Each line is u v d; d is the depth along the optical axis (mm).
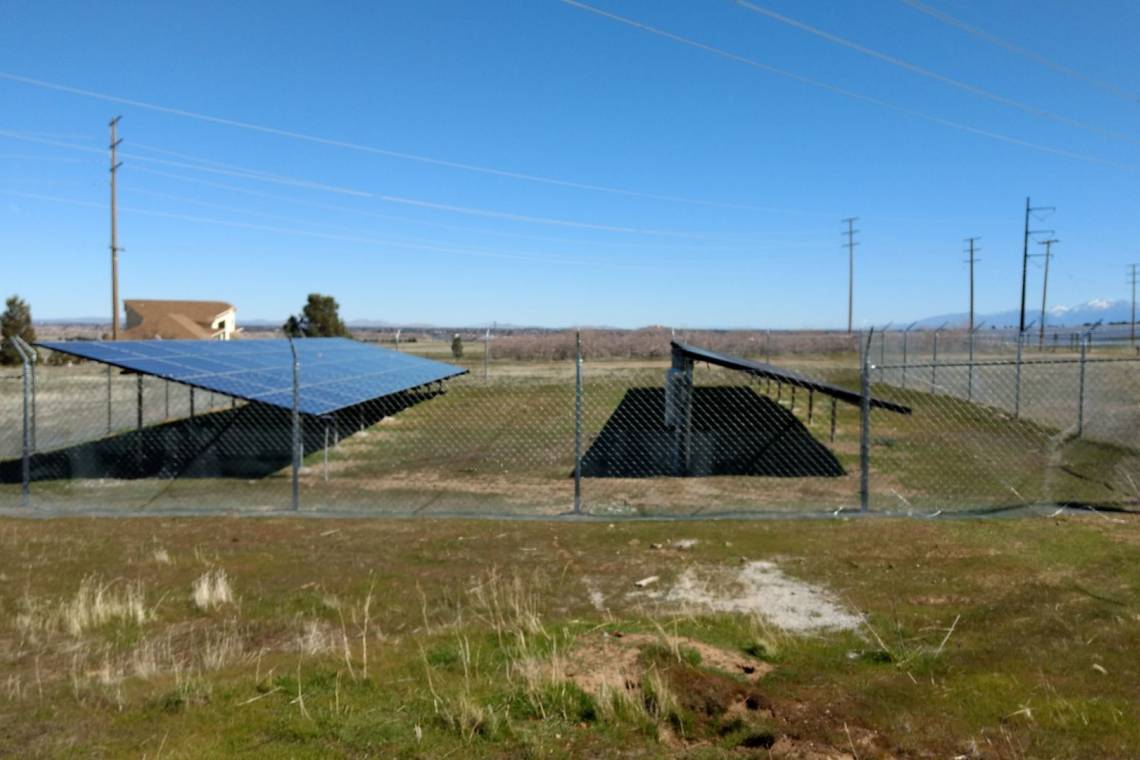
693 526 8648
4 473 12516
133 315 60688
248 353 16250
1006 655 4766
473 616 5859
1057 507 9062
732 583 6586
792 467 12758
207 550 7926
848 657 4820
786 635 5234
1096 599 5863
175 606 6180
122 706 4156
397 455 14430
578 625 5258
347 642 5164
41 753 3613
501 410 20875
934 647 4941
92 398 22500
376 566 7316
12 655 5148
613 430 17156
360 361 21172
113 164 35906
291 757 3549
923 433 15875
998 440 14523
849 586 6410
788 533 8219
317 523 9102
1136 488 10008
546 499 10500
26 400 10180
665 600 6195
